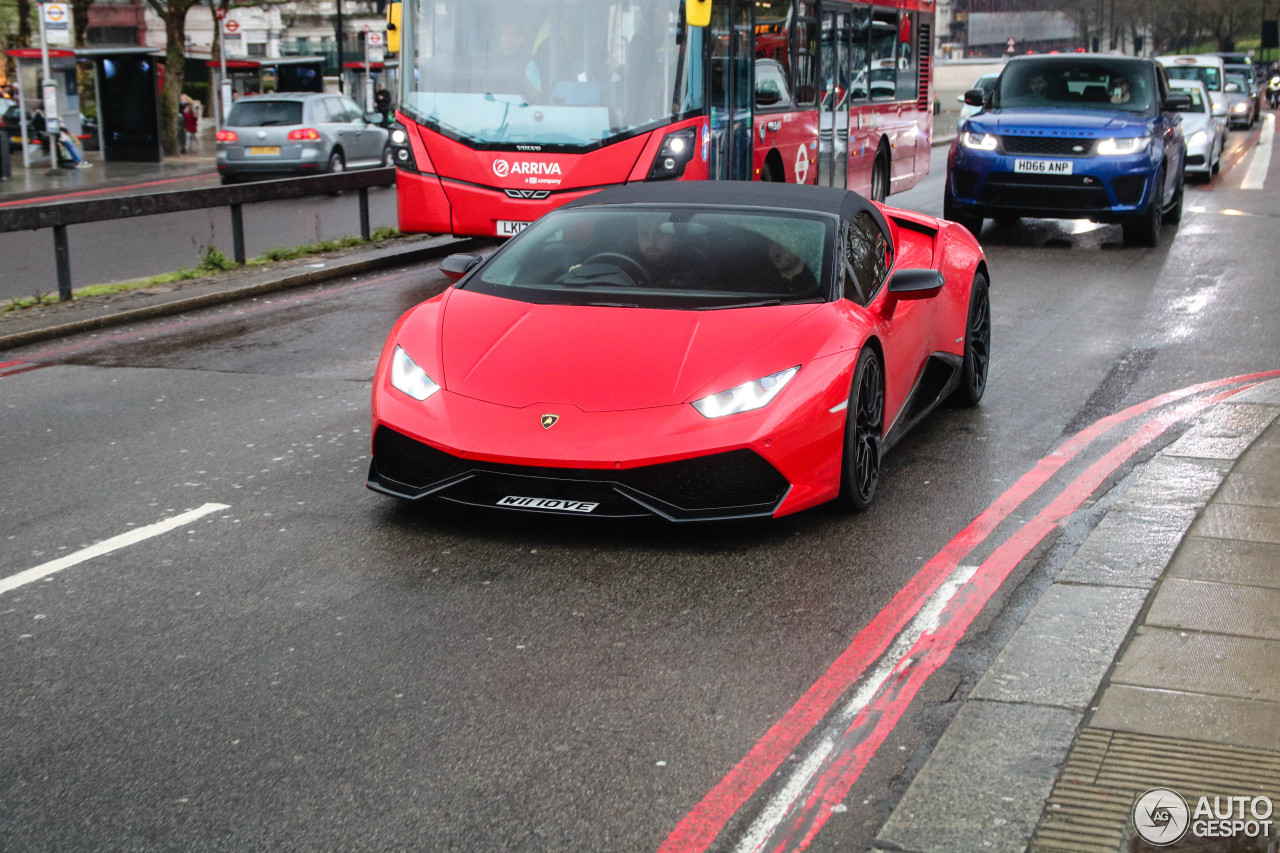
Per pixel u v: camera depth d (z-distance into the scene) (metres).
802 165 14.02
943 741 3.34
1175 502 5.23
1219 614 4.09
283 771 3.30
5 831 3.02
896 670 3.90
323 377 8.15
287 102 25.19
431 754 3.38
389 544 5.01
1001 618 4.29
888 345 5.72
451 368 5.17
